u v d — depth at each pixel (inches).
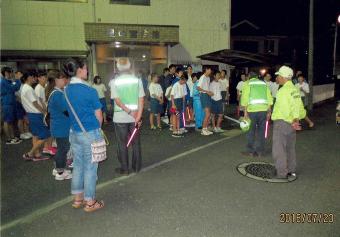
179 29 673.0
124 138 233.8
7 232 157.2
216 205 185.2
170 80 442.9
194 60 688.4
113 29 583.8
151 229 159.5
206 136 365.4
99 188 211.5
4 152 302.7
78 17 613.9
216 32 698.2
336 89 924.0
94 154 171.2
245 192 203.3
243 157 279.9
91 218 171.2
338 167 254.1
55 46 608.7
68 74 178.2
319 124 437.1
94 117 175.2
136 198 195.6
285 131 222.2
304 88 476.4
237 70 661.9
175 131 374.0
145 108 591.2
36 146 270.8
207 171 243.4
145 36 600.1
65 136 221.5
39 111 263.9
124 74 227.9
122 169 238.1
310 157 281.3
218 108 381.7
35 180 227.1
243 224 163.8
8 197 198.1
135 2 642.8
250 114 278.2
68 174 230.7
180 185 215.8
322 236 153.4
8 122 335.0
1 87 325.1
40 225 163.9
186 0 669.9
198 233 155.7
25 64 590.9
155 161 269.9
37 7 591.8
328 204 186.9
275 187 211.6
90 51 611.8
